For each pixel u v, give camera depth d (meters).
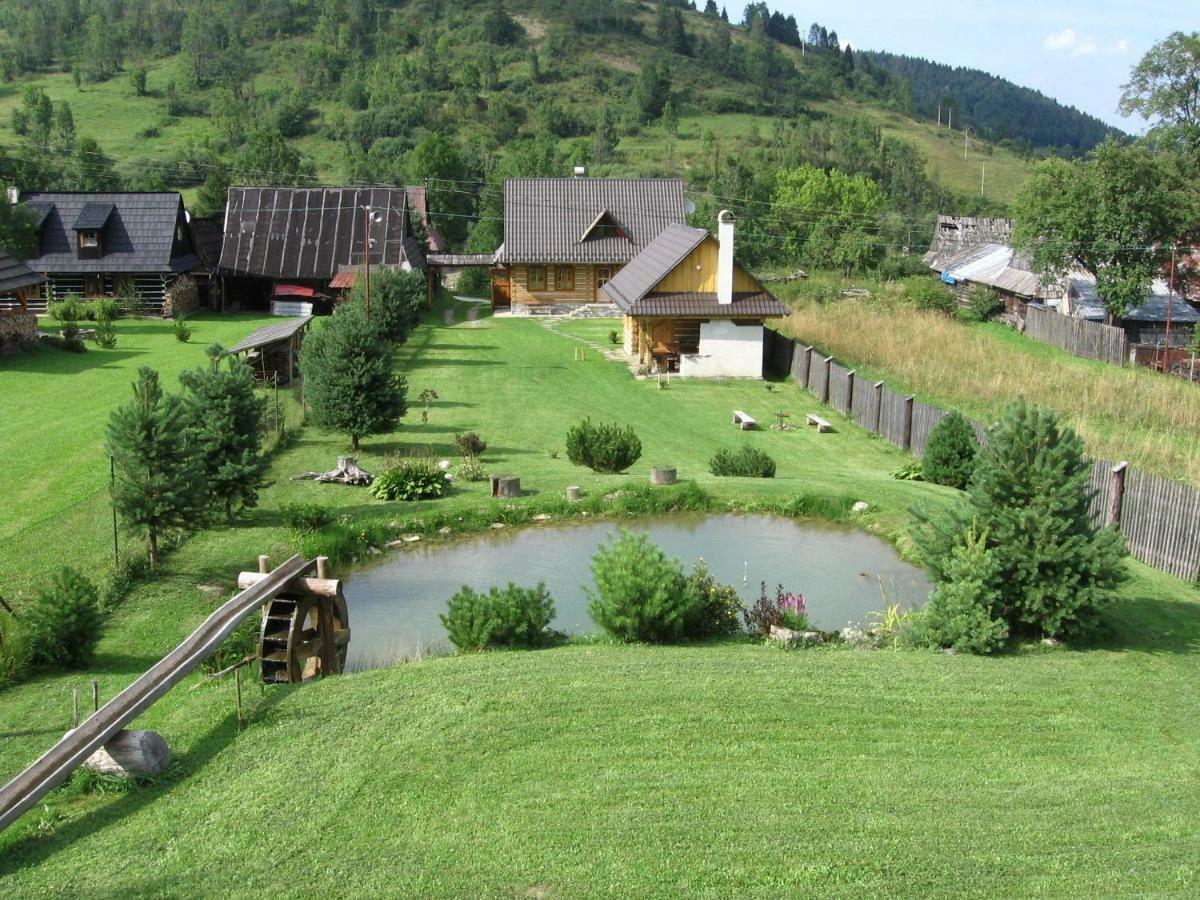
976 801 12.03
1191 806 12.04
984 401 38.50
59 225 57.34
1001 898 10.30
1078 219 54.38
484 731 13.31
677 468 29.80
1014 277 65.00
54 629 15.99
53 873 10.58
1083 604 16.77
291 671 15.30
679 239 48.00
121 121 135.38
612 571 17.14
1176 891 10.41
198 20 166.75
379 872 10.63
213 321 56.06
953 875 10.62
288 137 134.00
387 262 59.44
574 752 12.89
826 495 25.86
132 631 17.92
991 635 16.55
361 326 30.47
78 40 166.62
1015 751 13.27
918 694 14.66
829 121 155.38
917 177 128.88
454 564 22.31
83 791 12.07
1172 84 65.88
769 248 83.69
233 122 126.06
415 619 19.23
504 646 16.78
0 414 33.41
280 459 29.73
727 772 12.52
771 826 11.42
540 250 62.62
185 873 10.62
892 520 24.44
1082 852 11.07
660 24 196.62
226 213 61.97
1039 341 55.88
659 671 15.12
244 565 21.20
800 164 123.81
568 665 15.36
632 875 10.58
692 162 126.94
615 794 12.01
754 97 170.38
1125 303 54.56
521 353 49.59
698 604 17.17
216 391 23.92
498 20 174.50
